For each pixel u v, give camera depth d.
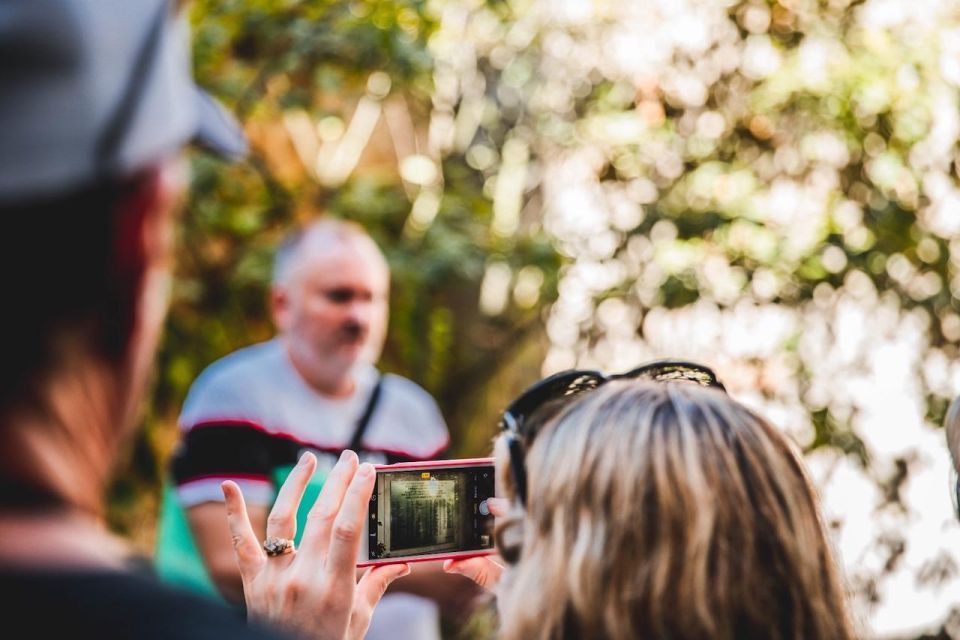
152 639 0.56
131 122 0.59
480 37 4.81
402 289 4.59
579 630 1.21
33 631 0.56
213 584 2.78
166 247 0.67
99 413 0.62
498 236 4.66
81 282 0.60
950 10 4.43
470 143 4.89
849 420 4.39
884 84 4.31
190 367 4.44
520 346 4.81
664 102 4.63
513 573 1.34
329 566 1.41
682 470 1.23
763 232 4.41
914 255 4.40
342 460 1.47
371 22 4.31
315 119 4.60
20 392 0.59
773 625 1.21
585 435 1.27
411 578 2.64
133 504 4.37
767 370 4.42
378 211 4.63
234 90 4.44
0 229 0.57
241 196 4.58
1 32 0.55
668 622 1.19
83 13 0.57
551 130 4.70
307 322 2.99
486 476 1.77
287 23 4.40
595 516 1.23
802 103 4.38
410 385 3.25
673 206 4.52
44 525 0.59
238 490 1.48
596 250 4.61
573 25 4.72
